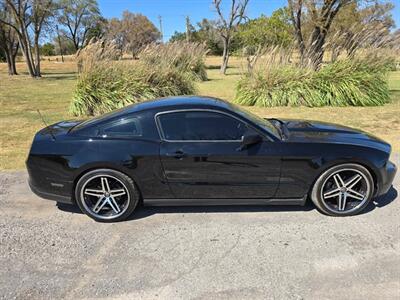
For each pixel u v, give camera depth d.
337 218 3.70
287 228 3.50
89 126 3.78
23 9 27.16
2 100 13.96
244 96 11.80
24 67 47.31
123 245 3.27
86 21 45.38
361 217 3.71
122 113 3.79
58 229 3.59
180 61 14.73
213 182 3.65
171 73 11.76
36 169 3.70
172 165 3.60
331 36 12.74
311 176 3.64
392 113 9.60
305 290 2.60
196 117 3.66
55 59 70.00
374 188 3.73
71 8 34.12
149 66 11.48
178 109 3.68
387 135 7.20
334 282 2.68
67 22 43.00
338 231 3.43
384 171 3.66
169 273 2.83
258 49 12.23
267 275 2.78
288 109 10.72
